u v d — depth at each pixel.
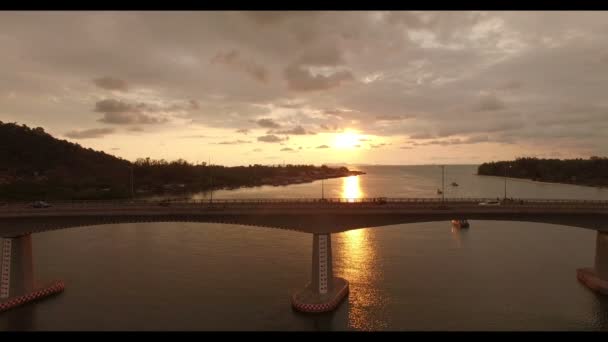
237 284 64.06
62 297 59.12
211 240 94.69
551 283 64.44
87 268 72.31
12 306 55.25
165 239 95.81
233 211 59.59
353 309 54.94
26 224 57.78
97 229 107.94
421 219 60.00
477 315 52.78
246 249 85.94
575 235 101.75
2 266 57.09
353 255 81.75
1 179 164.50
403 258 79.44
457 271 70.81
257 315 53.03
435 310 54.28
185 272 69.94
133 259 78.19
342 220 58.41
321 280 56.97
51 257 79.50
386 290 61.72
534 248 87.88
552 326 49.72
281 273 69.31
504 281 65.56
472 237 99.31
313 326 50.28
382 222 59.75
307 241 93.62
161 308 55.12
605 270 61.00
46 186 162.00
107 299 58.25
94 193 160.25
